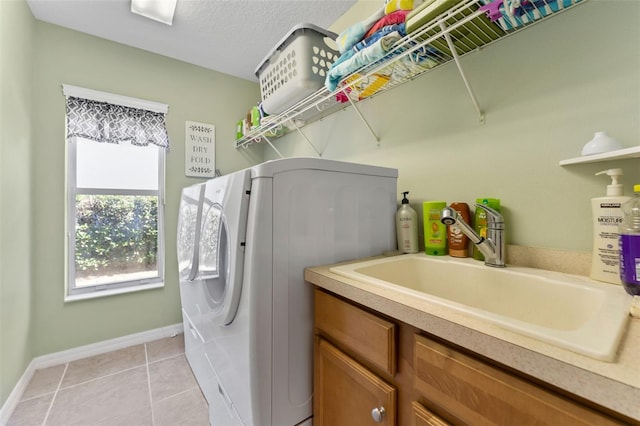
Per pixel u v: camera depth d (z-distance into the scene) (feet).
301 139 7.83
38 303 6.21
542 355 1.39
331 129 6.68
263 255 2.98
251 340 2.92
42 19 6.33
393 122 5.13
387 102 5.24
